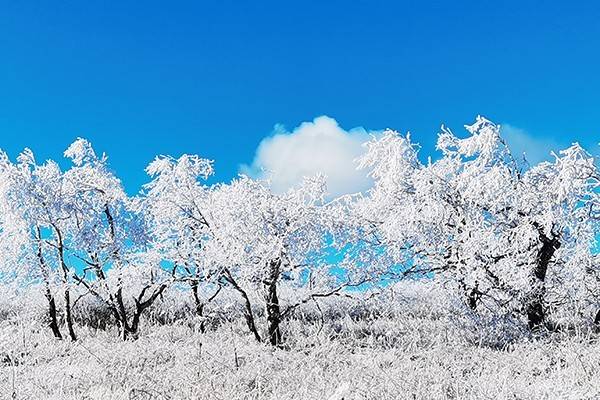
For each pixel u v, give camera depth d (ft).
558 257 47.09
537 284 45.80
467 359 36.52
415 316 58.08
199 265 50.75
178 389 28.40
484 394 23.94
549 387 24.67
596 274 46.88
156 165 54.44
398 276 50.83
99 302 64.08
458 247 48.85
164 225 53.78
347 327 53.31
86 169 59.26
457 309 47.42
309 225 48.03
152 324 61.57
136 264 53.47
